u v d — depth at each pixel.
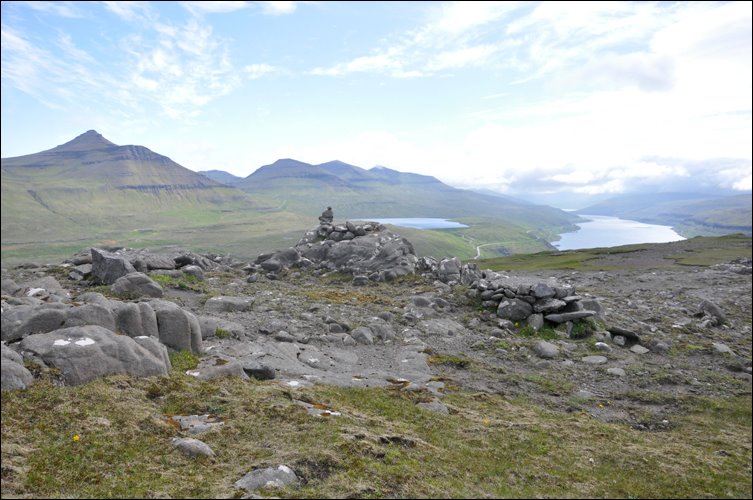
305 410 15.55
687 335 35.44
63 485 9.82
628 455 16.33
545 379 25.42
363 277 47.34
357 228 58.44
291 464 11.60
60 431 11.95
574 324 34.06
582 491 13.09
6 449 10.64
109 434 12.16
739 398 24.27
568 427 18.73
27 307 17.89
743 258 81.31
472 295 39.94
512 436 16.72
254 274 46.72
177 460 11.47
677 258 90.38
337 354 26.17
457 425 17.16
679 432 19.97
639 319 39.41
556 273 73.19
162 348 18.22
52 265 42.75
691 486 14.34
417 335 31.47
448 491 11.53
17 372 13.68
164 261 43.62
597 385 25.28
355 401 18.27
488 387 23.72
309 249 56.25
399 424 16.22
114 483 10.13
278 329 28.80
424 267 50.88
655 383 25.84
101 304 18.84
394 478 11.66
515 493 12.22
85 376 15.02
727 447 18.33
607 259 96.62
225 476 10.98
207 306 32.47
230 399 15.81
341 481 11.08
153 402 14.90
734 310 44.84
